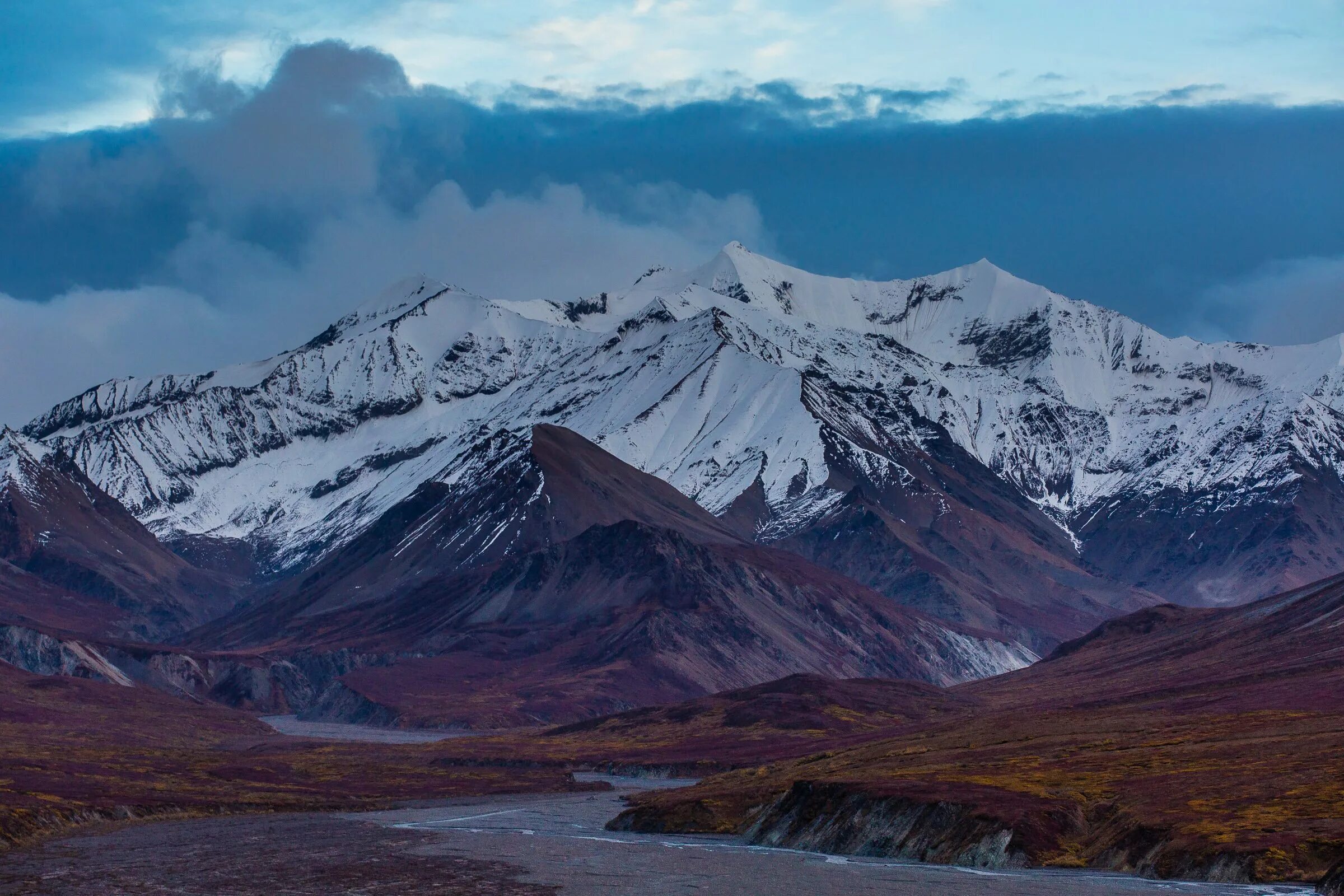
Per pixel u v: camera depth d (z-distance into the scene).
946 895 176.25
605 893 180.88
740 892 180.25
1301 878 175.12
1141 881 183.00
